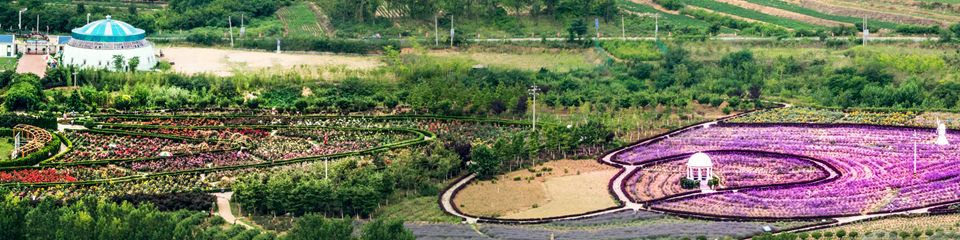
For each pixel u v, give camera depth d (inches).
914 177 7687.0
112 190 7500.0
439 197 7731.3
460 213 7229.3
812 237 6136.8
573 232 6402.6
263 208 7150.6
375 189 7283.5
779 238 5792.3
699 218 6924.2
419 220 7027.6
